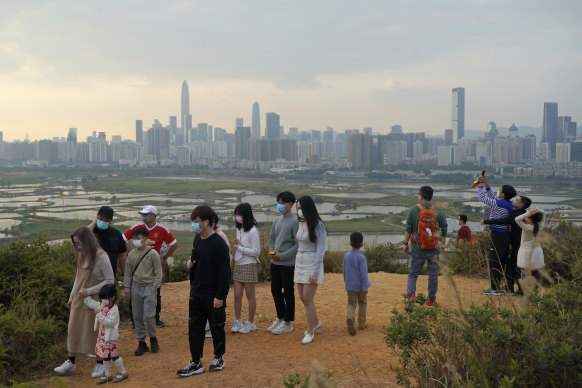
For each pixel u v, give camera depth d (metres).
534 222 6.86
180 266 12.14
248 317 7.81
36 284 7.04
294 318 7.56
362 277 6.59
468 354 3.57
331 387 2.54
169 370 5.67
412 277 7.60
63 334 6.88
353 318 6.59
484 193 8.00
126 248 7.10
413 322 4.09
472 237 10.31
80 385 5.38
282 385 4.86
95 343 5.74
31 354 5.95
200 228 5.50
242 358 5.90
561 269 7.82
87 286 5.70
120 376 5.39
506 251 7.93
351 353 5.71
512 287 7.23
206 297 5.50
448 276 2.90
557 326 3.42
